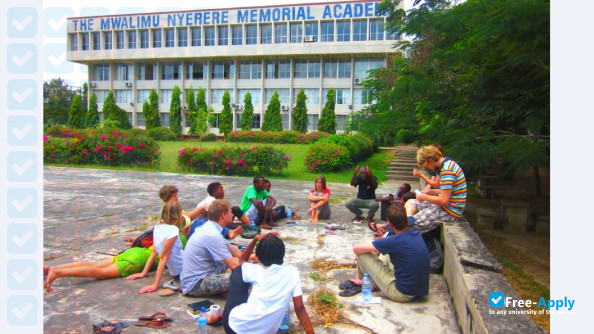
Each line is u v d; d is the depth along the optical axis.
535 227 7.47
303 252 5.45
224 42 41.88
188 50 41.28
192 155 17.03
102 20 42.56
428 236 4.96
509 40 5.45
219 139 40.12
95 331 3.16
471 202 10.47
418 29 7.21
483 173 11.16
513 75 6.67
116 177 13.99
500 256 5.96
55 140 18.58
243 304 2.89
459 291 3.43
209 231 3.80
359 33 38.81
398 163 18.59
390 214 3.82
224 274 4.13
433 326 3.42
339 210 8.62
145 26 42.25
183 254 3.98
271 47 39.66
